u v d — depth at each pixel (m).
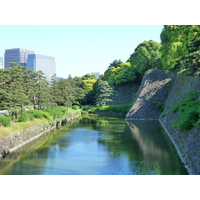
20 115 24.92
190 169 13.28
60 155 18.08
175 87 38.53
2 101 21.11
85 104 67.62
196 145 14.34
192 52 16.31
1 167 15.03
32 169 14.62
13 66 22.95
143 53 56.62
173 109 26.66
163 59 39.84
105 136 26.06
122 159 16.61
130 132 28.44
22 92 24.73
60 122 36.31
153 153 17.97
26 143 22.20
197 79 26.06
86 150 19.61
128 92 62.91
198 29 26.02
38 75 32.50
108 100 60.47
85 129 31.78
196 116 17.44
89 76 81.31
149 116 42.94
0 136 18.27
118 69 66.62
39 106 34.53
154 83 44.94
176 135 21.27
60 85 50.38
